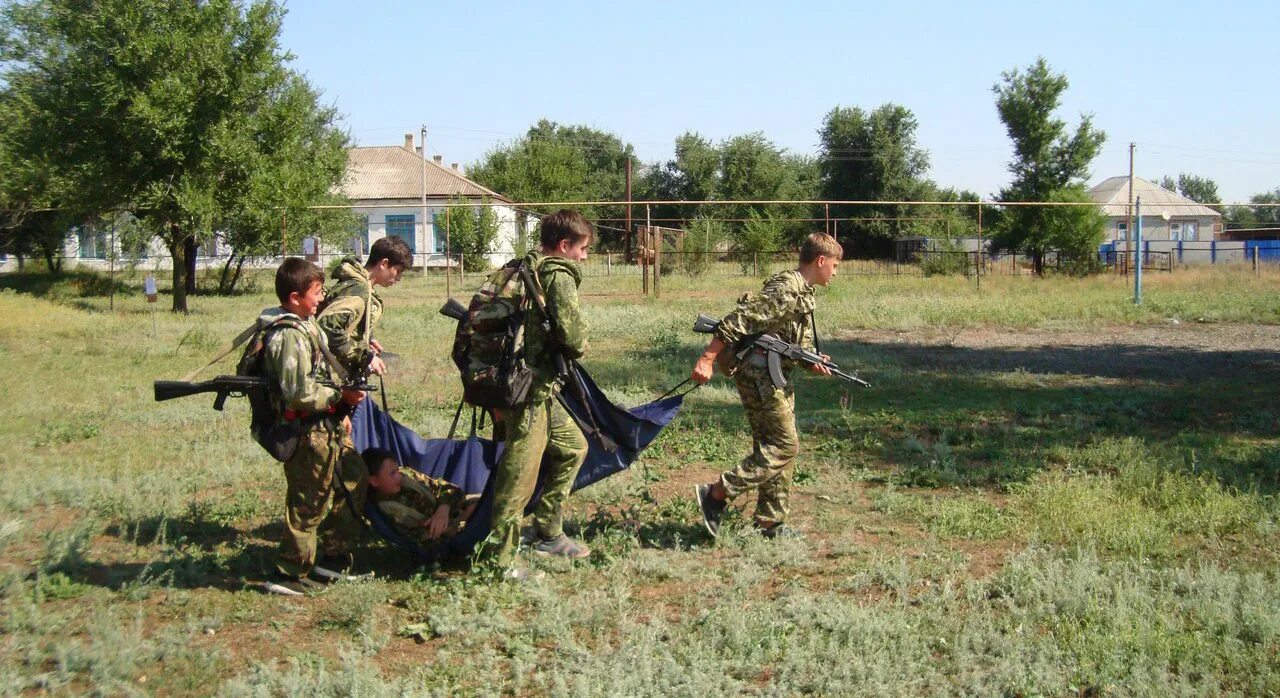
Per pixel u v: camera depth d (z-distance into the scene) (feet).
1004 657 12.36
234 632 13.39
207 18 73.51
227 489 20.65
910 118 182.29
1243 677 11.92
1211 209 200.64
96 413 29.09
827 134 182.91
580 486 16.62
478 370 14.51
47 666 12.00
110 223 80.48
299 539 14.56
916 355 45.11
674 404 16.66
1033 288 88.63
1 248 109.91
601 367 39.09
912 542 17.22
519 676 11.96
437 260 147.54
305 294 14.33
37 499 19.36
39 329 53.21
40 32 75.15
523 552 15.84
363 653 12.74
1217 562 15.78
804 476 21.43
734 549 16.72
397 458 17.21
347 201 109.70
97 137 73.05
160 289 98.53
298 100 81.46
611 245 197.57
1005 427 26.78
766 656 12.54
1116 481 20.47
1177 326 59.36
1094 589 14.34
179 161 73.26
